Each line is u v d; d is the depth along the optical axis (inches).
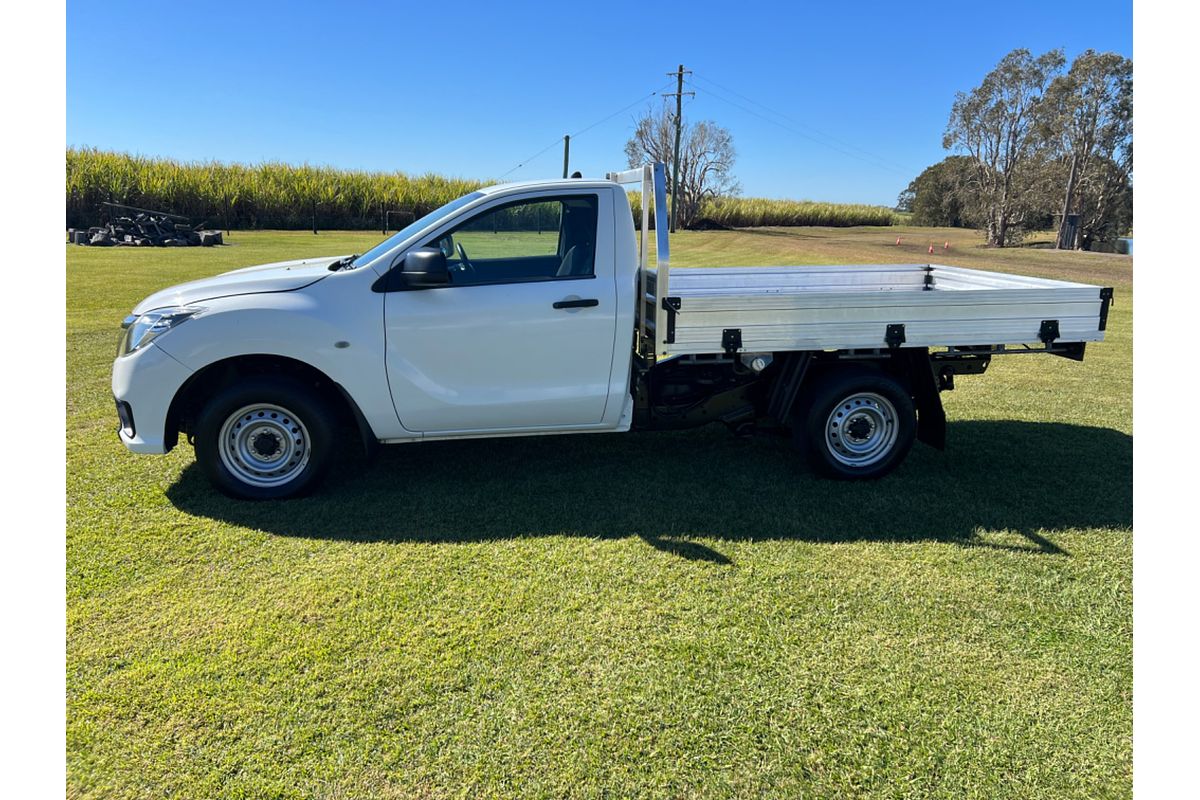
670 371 205.3
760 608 136.4
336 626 128.7
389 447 223.1
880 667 119.9
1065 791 95.7
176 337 168.9
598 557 155.1
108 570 146.6
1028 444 235.0
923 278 276.4
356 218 1801.2
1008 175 1459.2
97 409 252.8
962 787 96.1
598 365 188.4
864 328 190.1
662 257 178.5
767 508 181.5
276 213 1728.6
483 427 187.8
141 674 115.0
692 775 97.0
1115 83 1350.9
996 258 1127.6
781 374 200.1
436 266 167.3
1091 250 1440.7
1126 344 420.2
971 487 196.9
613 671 117.4
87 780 94.3
